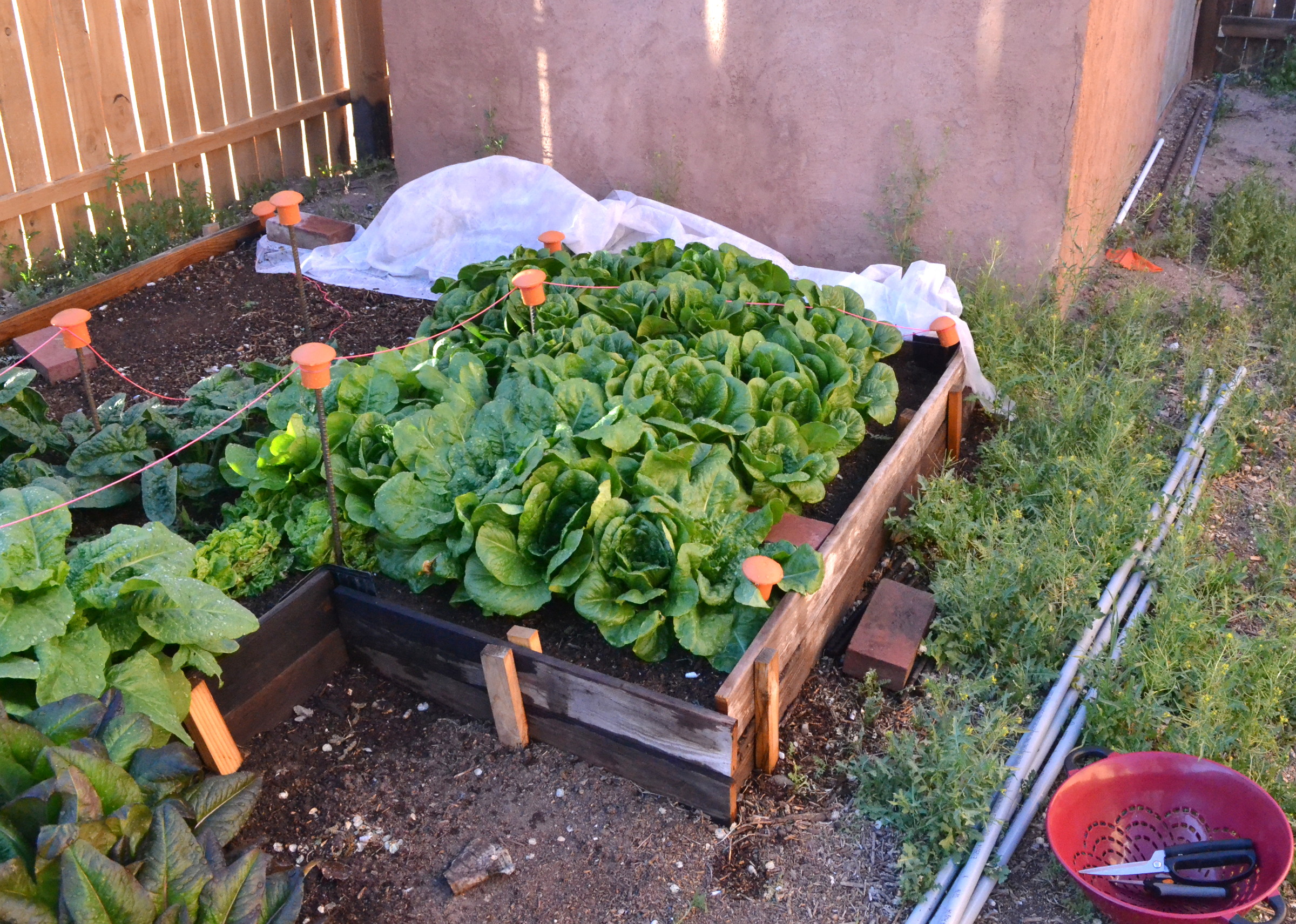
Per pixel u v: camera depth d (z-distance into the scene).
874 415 4.41
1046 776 3.21
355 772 3.40
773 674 3.09
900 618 3.78
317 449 3.88
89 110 6.94
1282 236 6.71
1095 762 3.00
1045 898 2.94
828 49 5.72
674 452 3.62
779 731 3.51
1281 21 10.28
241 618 3.13
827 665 3.79
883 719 3.55
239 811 2.84
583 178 6.94
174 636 3.04
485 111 7.07
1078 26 5.07
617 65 6.41
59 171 6.86
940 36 5.40
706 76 6.15
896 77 5.61
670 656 3.42
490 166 6.43
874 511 4.07
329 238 7.03
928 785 3.09
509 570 3.39
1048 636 3.63
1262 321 6.12
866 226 6.11
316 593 3.58
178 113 7.59
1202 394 5.07
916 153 5.75
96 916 2.22
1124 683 3.57
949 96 5.53
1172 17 8.55
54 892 2.31
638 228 6.27
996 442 4.77
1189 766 2.89
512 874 3.06
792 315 4.81
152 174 7.50
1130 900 2.73
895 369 5.14
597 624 3.40
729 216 6.52
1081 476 4.45
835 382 4.38
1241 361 5.54
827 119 5.90
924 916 2.83
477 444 3.80
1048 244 5.64
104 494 4.02
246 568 3.68
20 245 6.77
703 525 3.48
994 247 5.67
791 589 3.31
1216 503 4.60
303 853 3.15
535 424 3.86
